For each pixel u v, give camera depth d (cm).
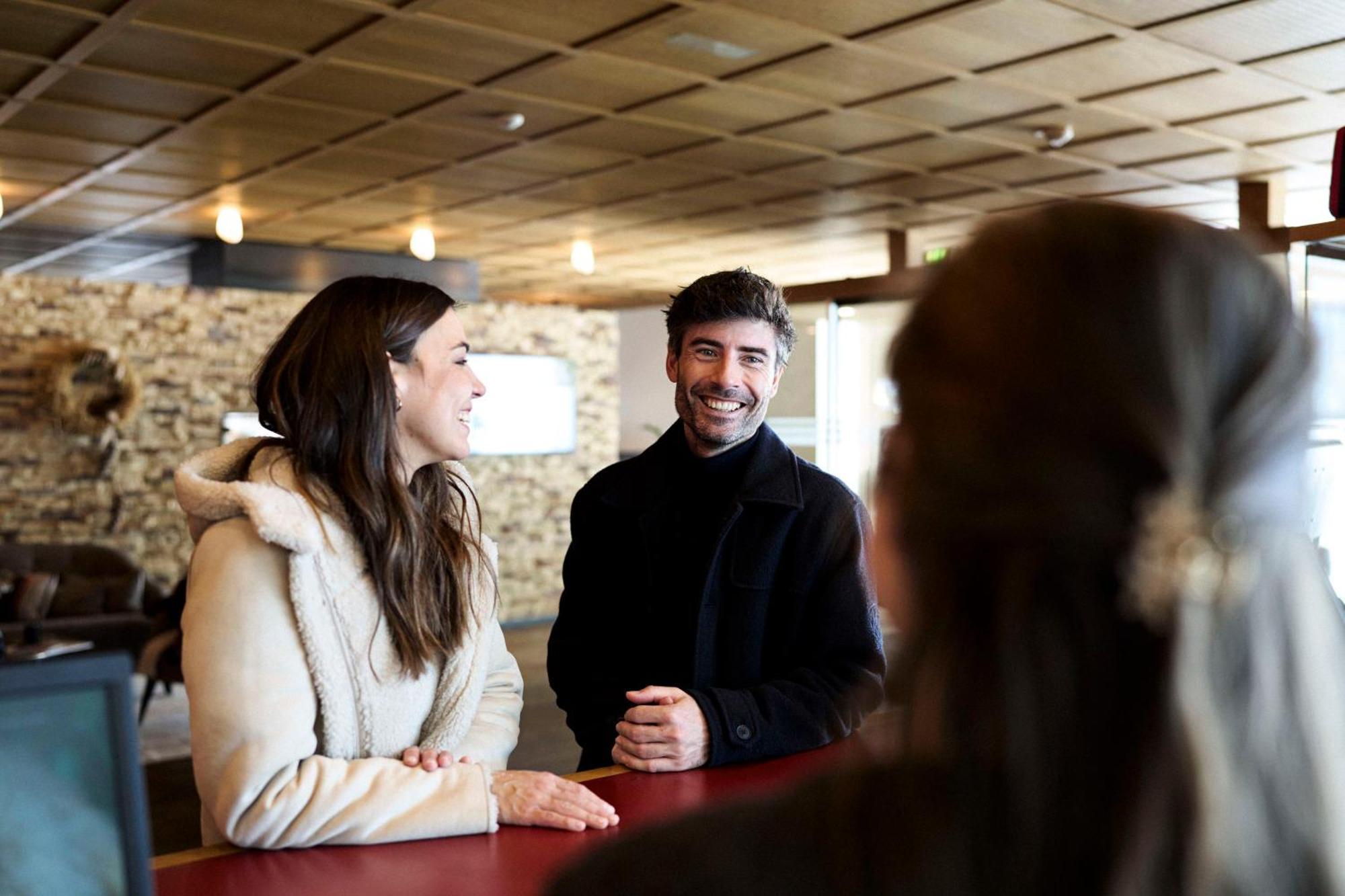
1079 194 620
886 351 49
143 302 841
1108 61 396
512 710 150
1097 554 42
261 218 693
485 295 1064
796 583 174
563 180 588
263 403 132
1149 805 40
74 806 65
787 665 174
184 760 521
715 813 50
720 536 175
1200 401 42
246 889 104
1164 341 42
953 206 653
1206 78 412
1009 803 42
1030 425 43
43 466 809
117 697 67
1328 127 477
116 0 345
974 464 44
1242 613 42
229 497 118
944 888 43
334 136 499
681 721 147
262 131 491
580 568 193
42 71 411
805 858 46
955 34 370
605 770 147
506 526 1007
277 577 119
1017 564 43
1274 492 43
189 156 534
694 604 179
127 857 66
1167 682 41
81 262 855
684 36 373
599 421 1073
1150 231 45
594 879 49
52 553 753
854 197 629
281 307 892
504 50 388
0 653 227
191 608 118
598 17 357
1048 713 42
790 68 407
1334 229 345
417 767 123
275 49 387
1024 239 46
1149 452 41
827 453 553
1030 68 405
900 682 46
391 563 126
